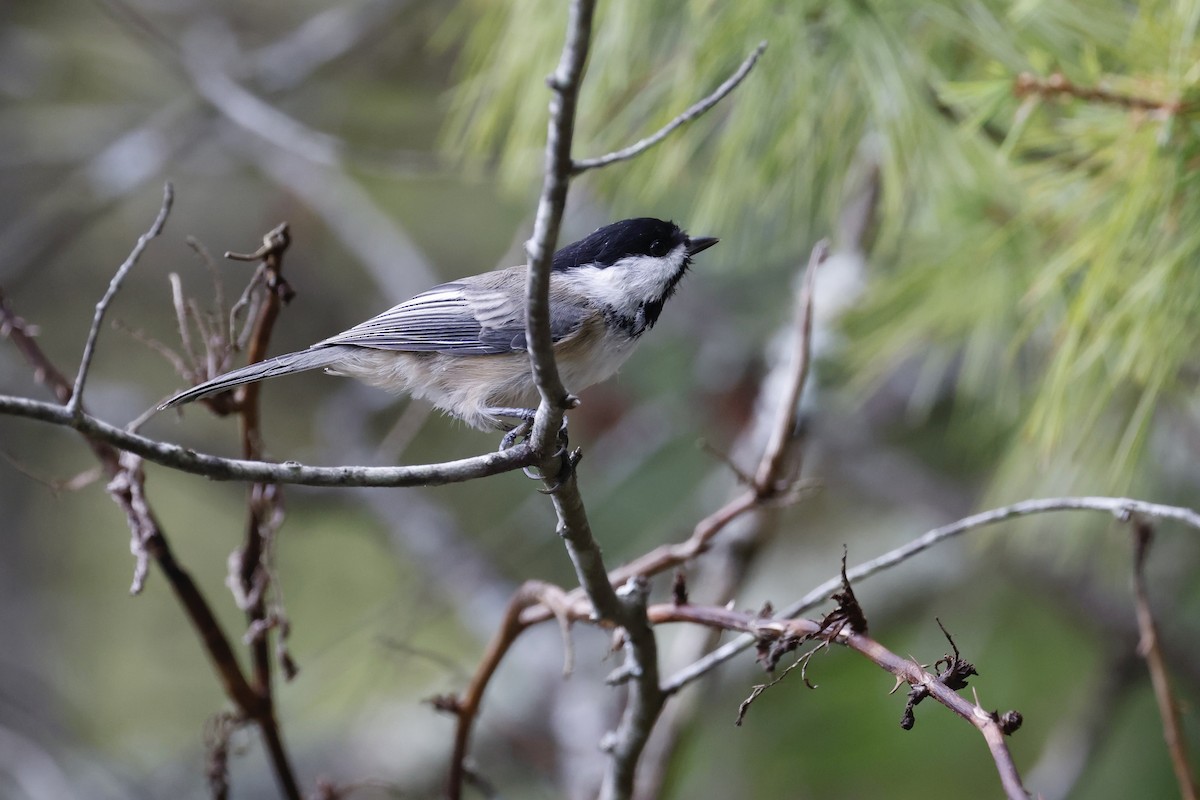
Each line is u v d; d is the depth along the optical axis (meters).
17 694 12.74
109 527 13.95
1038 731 10.62
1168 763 10.12
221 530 13.64
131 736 12.64
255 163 13.52
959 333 7.57
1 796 11.03
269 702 6.22
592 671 11.04
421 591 11.41
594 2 3.62
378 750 11.19
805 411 7.92
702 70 6.65
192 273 14.78
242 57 12.34
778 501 6.16
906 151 6.54
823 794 10.63
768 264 11.04
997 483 7.93
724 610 5.12
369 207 13.03
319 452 12.52
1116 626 9.66
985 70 6.34
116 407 12.95
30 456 13.81
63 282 14.57
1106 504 5.23
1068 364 5.64
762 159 6.88
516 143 7.28
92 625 13.41
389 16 11.98
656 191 7.32
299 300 14.80
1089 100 5.51
